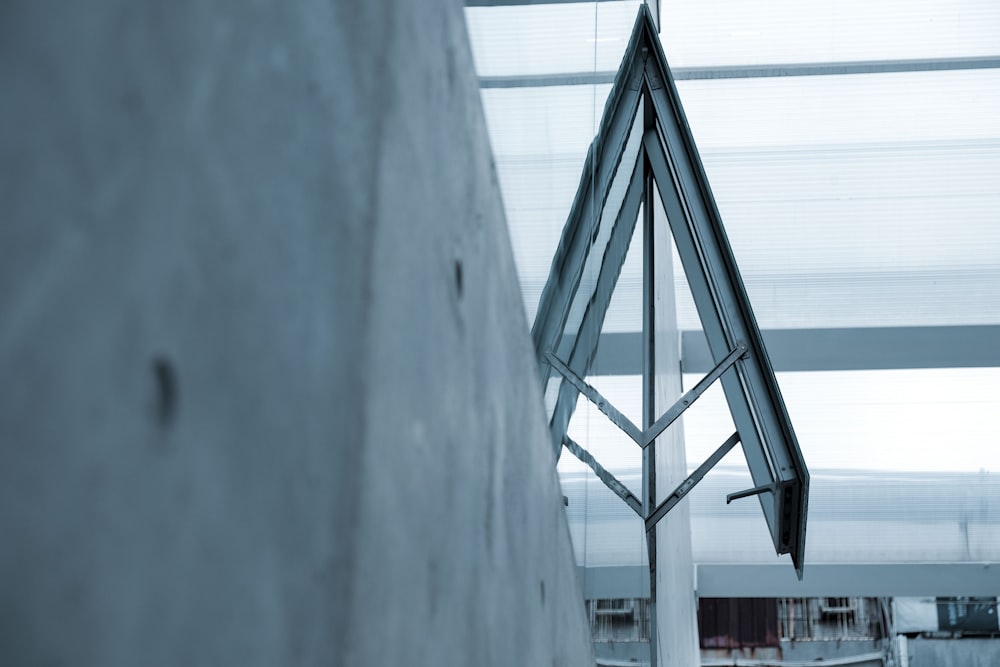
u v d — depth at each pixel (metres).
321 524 0.43
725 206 15.42
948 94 14.90
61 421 0.26
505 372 1.02
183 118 0.33
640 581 4.34
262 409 0.38
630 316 4.33
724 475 15.91
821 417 15.65
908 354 14.48
